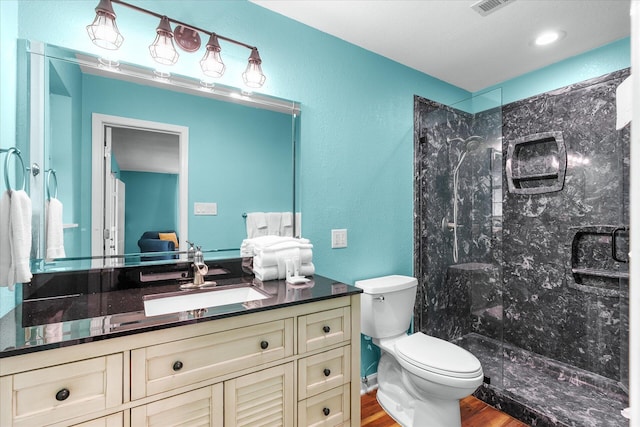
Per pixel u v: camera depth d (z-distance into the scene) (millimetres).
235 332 1094
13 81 1172
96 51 1342
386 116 2260
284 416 1202
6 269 969
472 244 2260
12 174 1173
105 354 882
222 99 1645
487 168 2166
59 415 823
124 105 1417
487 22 1863
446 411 1630
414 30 1941
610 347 2029
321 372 1304
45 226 1268
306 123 1890
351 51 2080
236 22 1650
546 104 2381
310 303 1269
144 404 936
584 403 1857
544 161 2410
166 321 986
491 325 2152
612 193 2043
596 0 1674
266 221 1773
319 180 1948
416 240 2434
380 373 2029
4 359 769
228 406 1080
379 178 2221
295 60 1845
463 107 2289
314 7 1732
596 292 2088
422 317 2457
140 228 1467
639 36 513
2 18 1071
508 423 1812
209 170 1618
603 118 2086
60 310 1108
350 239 2080
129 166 1437
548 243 2363
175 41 1449
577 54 2230
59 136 1290
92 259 1369
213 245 1633
